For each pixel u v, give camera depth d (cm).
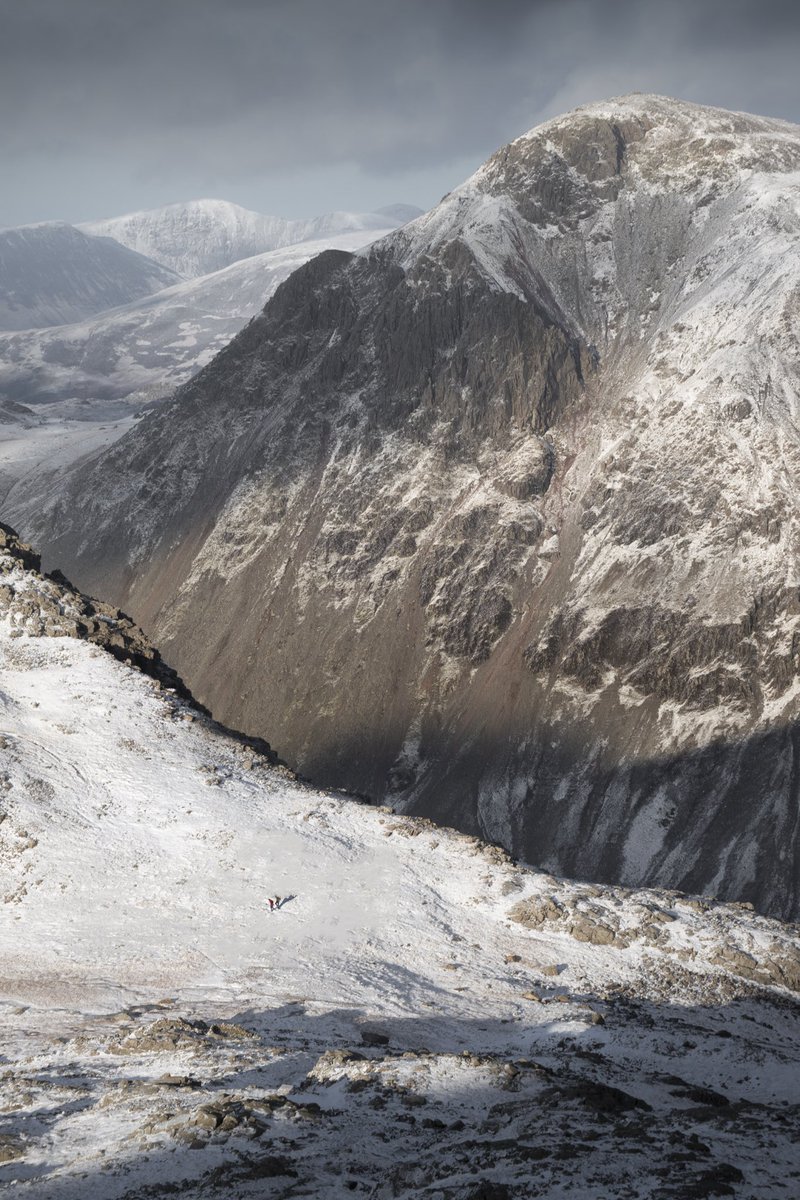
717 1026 4703
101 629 8344
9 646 7850
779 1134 2603
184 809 6500
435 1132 2583
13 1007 4412
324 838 6462
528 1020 4469
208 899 5675
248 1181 2197
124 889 5728
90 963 4988
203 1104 2661
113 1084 3078
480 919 5812
